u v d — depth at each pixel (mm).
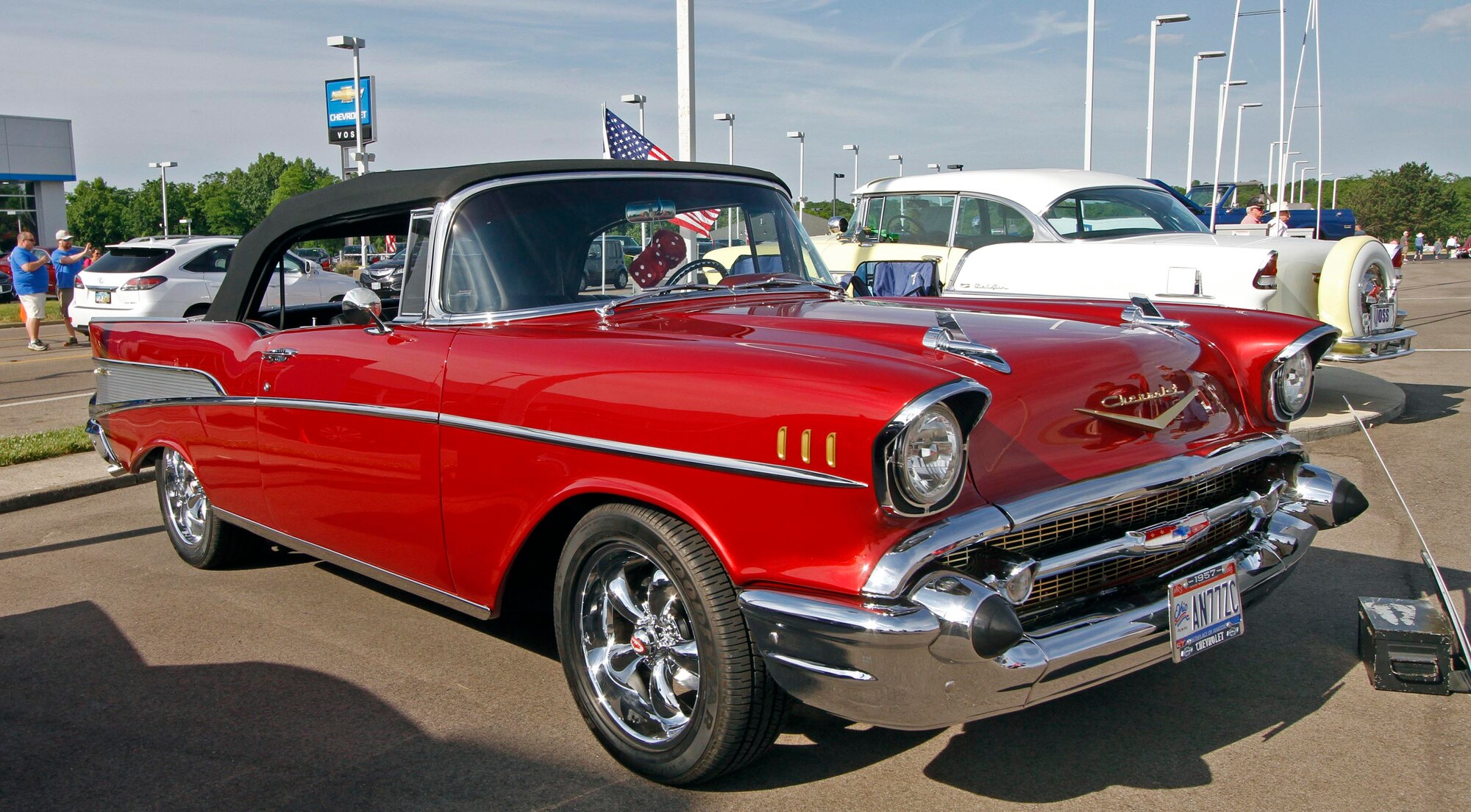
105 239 75125
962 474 2400
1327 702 3305
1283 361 3293
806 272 4141
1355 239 7164
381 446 3510
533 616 4336
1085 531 2703
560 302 3438
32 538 5609
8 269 27250
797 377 2514
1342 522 3297
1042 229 8586
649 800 2865
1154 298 7156
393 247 5270
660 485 2715
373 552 3713
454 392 3240
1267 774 2883
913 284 5910
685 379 2703
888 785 2891
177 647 4047
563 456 2932
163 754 3205
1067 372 2805
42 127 37844
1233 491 3137
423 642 4051
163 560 5191
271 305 5305
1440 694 3330
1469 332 13461
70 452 7328
